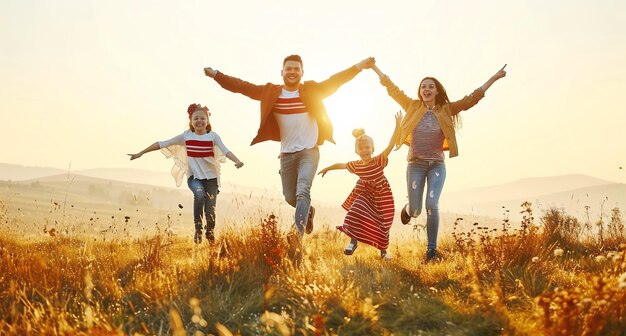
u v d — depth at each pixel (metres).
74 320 3.36
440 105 6.80
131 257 5.42
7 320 3.39
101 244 6.86
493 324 3.35
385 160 6.57
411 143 6.82
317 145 6.98
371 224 6.41
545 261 4.88
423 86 6.73
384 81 7.06
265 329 3.31
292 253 5.25
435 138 6.68
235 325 3.48
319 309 3.63
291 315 3.60
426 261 5.91
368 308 3.57
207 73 7.12
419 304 3.76
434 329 3.39
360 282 4.36
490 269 4.83
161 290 3.92
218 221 5.70
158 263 4.86
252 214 5.69
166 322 3.46
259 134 7.11
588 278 4.12
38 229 7.27
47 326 3.05
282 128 7.00
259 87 7.11
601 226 7.17
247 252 4.96
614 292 3.13
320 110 6.90
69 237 7.10
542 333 2.96
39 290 4.02
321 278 4.19
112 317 3.45
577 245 7.09
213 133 8.33
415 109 6.86
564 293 2.95
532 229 5.68
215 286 4.22
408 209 6.89
